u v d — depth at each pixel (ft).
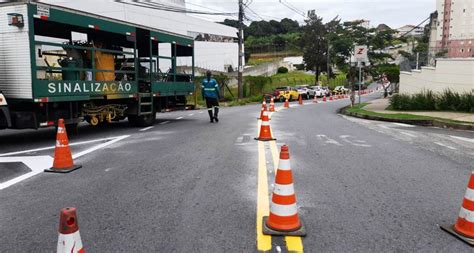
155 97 49.11
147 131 41.83
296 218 14.26
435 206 17.02
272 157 26.99
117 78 42.37
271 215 14.32
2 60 31.19
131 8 139.74
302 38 248.93
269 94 130.93
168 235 13.97
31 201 17.85
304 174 22.35
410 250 12.82
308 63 240.94
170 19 167.63
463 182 20.83
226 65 229.86
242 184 20.26
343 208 16.69
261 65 251.39
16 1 30.14
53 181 21.17
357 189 19.44
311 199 17.85
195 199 17.89
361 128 44.80
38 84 30.76
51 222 15.34
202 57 203.00
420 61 85.76
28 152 29.25
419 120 49.16
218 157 27.17
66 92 33.63
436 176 22.02
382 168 23.89
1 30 30.91
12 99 31.27
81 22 34.91
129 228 14.62
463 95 59.88
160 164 25.07
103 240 13.58
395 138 36.29
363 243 13.30
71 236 8.63
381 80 163.94
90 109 38.19
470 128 43.16
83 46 37.76
